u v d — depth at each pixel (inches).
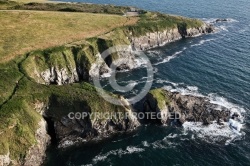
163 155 2345.0
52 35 3629.4
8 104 2391.7
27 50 3206.2
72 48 3430.1
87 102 2539.4
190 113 2733.8
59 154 2322.8
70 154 2329.0
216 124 2662.4
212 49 4343.0
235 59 3973.9
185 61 3914.9
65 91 2642.7
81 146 2405.3
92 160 2277.3
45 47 3329.2
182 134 2556.6
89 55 3469.5
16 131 2251.5
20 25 3752.5
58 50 3312.0
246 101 3021.7
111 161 2274.9
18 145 2203.5
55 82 3213.6
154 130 2583.7
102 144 2431.1
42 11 4407.0
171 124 2650.1
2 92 2536.9
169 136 2532.0
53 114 2522.1
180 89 3198.8
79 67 3378.4
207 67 3735.2
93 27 4092.0
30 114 2407.7
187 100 2861.7
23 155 2183.8
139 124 2623.0
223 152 2390.5
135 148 2402.8
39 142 2331.4
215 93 3144.7
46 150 2352.4
